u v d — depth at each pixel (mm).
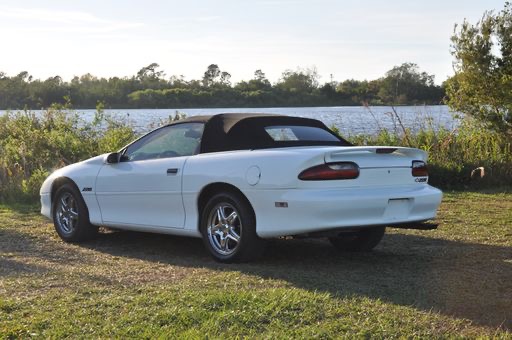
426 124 16109
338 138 7074
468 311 4719
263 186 6004
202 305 4734
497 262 6504
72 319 4477
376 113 44281
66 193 7895
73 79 69688
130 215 7281
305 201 5785
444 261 6582
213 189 6539
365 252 7109
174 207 6820
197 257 6816
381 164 6148
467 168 13102
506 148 14391
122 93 84125
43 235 8195
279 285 5457
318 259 6703
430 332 4219
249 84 98062
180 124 7145
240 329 4242
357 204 5891
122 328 4273
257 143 6539
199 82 99312
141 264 6438
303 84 95375
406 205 6250
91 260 6668
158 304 4812
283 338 4043
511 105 15203
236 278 5711
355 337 4098
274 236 6070
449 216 9555
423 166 6492
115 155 7496
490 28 15312
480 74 15398
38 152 14531
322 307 4727
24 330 4246
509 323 4453
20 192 11688
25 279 5707
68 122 17000
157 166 6984
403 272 6047
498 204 10773
